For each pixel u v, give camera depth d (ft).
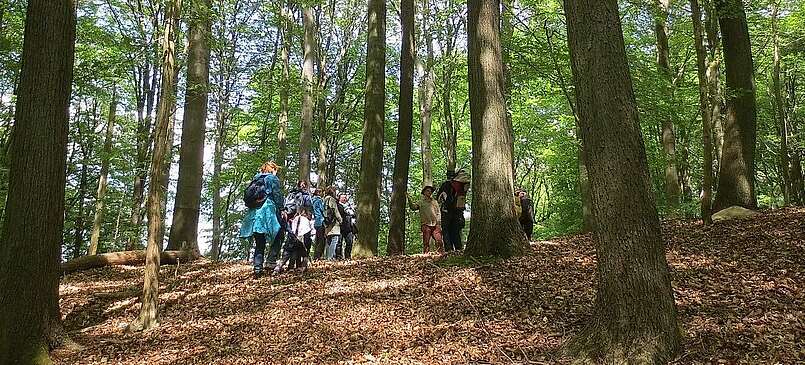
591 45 14.74
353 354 17.01
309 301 23.66
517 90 48.55
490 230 26.96
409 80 41.27
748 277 20.39
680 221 36.17
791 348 13.51
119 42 37.83
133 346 19.24
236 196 84.94
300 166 53.36
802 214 30.45
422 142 60.75
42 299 17.66
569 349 14.69
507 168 27.35
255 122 81.46
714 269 22.09
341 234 39.70
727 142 36.19
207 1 31.89
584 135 14.80
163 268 34.09
